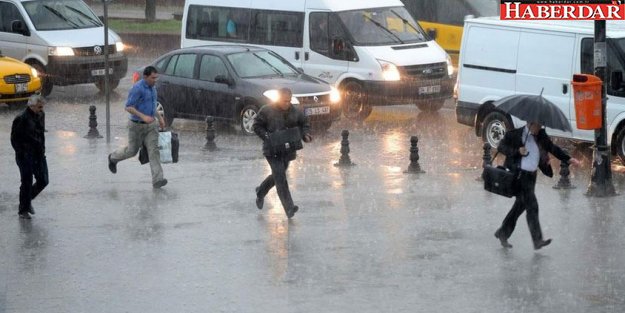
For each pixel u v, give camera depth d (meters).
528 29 34.09
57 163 33.38
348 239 23.53
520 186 22.03
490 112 35.28
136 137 29.39
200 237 23.91
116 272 21.20
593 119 26.89
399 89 41.44
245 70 39.53
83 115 43.69
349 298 19.25
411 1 52.62
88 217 26.05
